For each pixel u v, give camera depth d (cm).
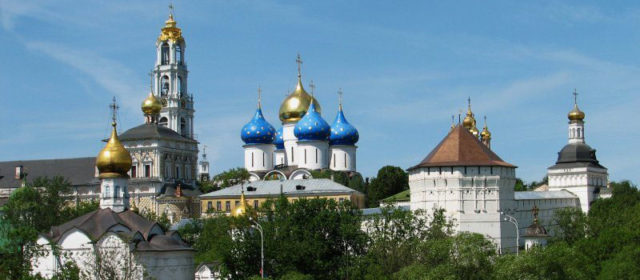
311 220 16262
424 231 16612
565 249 15388
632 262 14500
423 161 19812
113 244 14975
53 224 19625
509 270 14000
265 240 15775
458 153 19500
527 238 18225
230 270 15788
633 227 17475
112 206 17050
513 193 19875
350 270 15412
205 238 18825
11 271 13700
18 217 19138
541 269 14162
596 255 16050
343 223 16288
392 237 16188
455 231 18725
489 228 19212
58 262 14425
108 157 17100
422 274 13975
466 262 13962
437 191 19325
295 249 15550
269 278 14762
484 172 19312
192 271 15662
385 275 14750
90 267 14575
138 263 14162
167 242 15400
